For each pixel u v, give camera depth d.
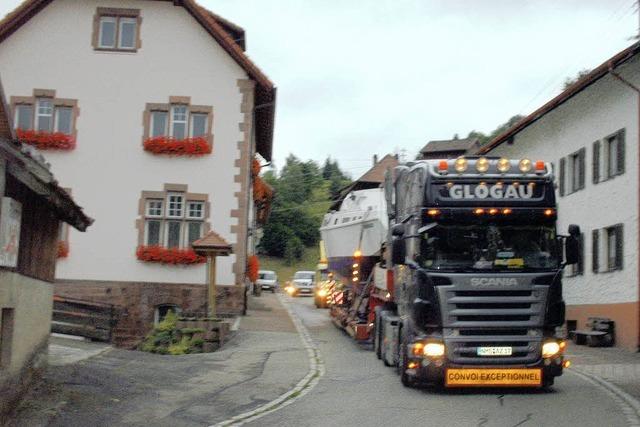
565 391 13.23
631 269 22.52
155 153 27.42
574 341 24.56
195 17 27.81
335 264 24.67
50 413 10.43
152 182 27.36
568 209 27.59
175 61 27.84
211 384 13.95
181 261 26.80
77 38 27.88
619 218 23.50
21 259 11.08
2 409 9.94
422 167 13.23
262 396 12.79
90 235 27.09
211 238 22.33
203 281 26.95
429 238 12.75
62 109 27.80
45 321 13.05
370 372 15.67
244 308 27.47
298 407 11.80
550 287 12.59
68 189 27.27
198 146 27.27
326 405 11.93
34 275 12.00
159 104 27.67
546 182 12.94
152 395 12.49
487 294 12.52
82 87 27.72
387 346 16.27
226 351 19.11
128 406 11.45
